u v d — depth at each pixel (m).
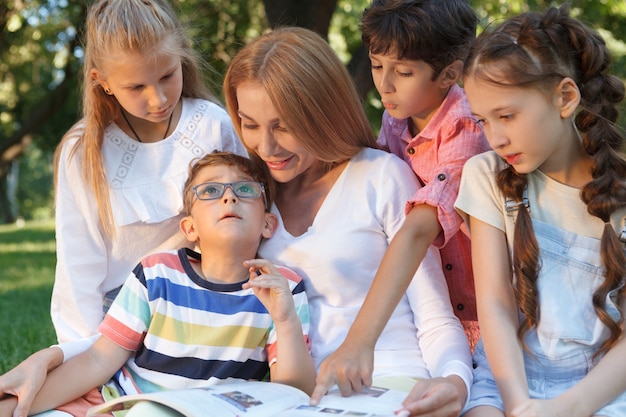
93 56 2.64
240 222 2.40
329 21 7.13
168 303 2.36
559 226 2.17
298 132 2.39
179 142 2.84
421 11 2.47
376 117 10.48
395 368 2.32
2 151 14.57
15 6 12.04
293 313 2.23
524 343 2.16
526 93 2.04
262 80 2.37
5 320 5.52
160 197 2.76
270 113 2.39
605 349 2.10
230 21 10.15
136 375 2.38
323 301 2.46
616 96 2.20
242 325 2.34
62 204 2.72
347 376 2.03
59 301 2.71
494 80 2.04
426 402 1.87
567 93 2.08
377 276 2.25
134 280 2.40
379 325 2.15
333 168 2.58
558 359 2.13
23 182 41.47
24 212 41.56
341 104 2.47
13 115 16.58
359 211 2.49
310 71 2.40
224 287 2.39
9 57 14.22
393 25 2.46
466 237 2.59
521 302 2.15
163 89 2.65
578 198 2.18
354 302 2.46
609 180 2.10
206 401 1.94
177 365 2.33
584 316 2.12
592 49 2.12
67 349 2.31
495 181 2.26
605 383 1.98
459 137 2.53
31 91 16.31
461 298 2.67
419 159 2.67
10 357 4.10
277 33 2.51
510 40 2.07
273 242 2.53
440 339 2.32
